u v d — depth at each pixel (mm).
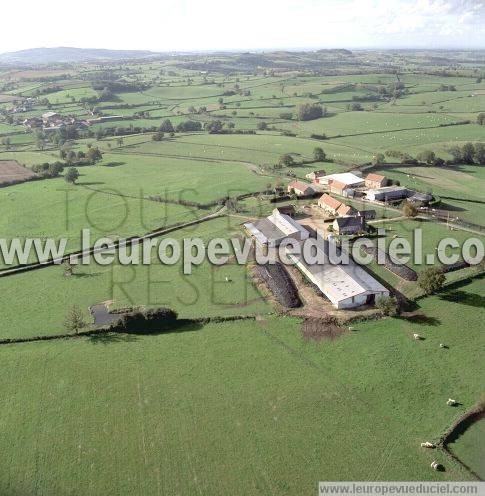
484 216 115875
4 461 51688
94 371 65875
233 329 74438
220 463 50719
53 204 135500
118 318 76125
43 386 63156
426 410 56969
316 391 60656
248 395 60375
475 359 65062
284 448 52312
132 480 49031
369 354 67188
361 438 53250
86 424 56531
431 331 71375
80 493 47781
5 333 74750
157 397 60562
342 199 128625
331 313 76500
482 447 51875
